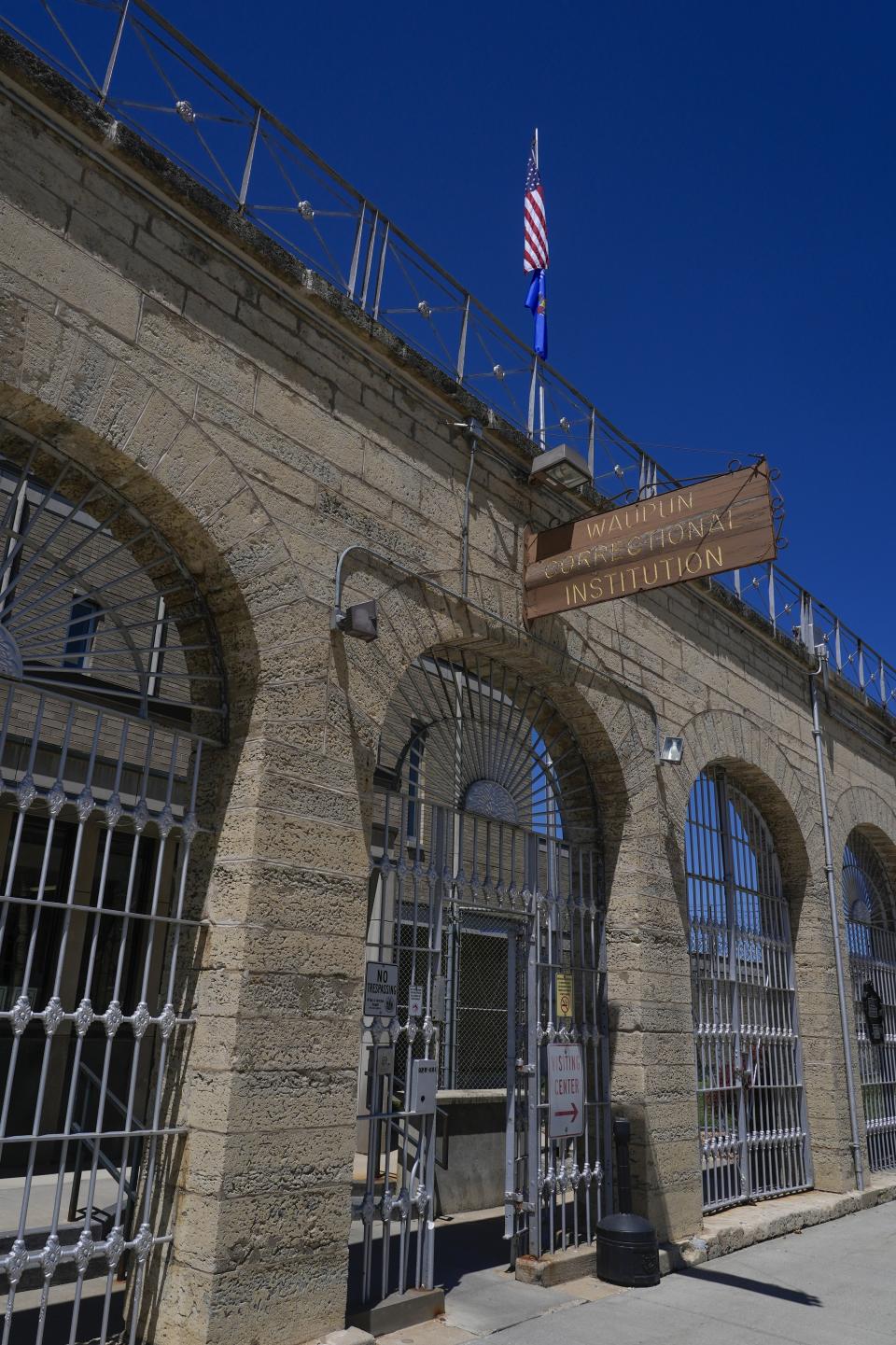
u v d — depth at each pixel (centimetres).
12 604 474
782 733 1103
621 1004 782
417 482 664
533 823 762
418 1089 599
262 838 508
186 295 533
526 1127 693
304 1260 487
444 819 664
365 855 562
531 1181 680
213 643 546
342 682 572
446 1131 883
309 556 571
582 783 825
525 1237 706
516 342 785
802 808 1108
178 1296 455
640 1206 741
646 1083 759
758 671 1080
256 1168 473
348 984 537
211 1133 468
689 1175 785
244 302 566
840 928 1130
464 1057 974
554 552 739
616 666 838
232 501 533
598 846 823
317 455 591
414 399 677
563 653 771
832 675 1234
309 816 535
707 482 677
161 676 518
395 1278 637
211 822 527
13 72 462
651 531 693
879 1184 1083
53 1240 423
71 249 481
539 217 993
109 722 1020
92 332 483
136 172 514
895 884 1393
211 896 511
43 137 479
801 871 1113
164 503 509
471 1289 637
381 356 649
